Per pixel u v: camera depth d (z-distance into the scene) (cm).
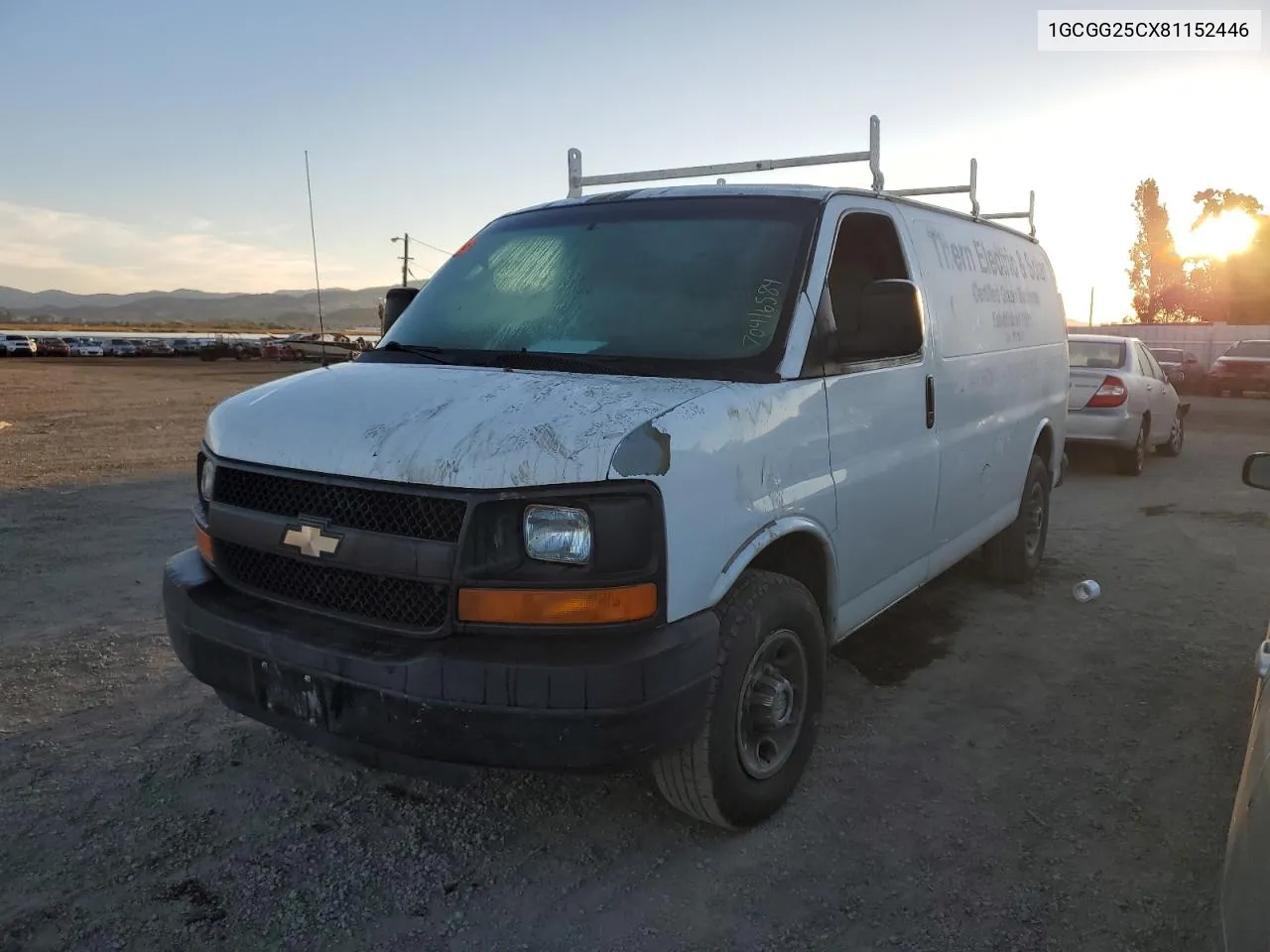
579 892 291
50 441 1370
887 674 469
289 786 351
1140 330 3169
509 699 247
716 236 360
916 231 434
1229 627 542
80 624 525
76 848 310
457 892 290
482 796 346
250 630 284
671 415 271
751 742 313
